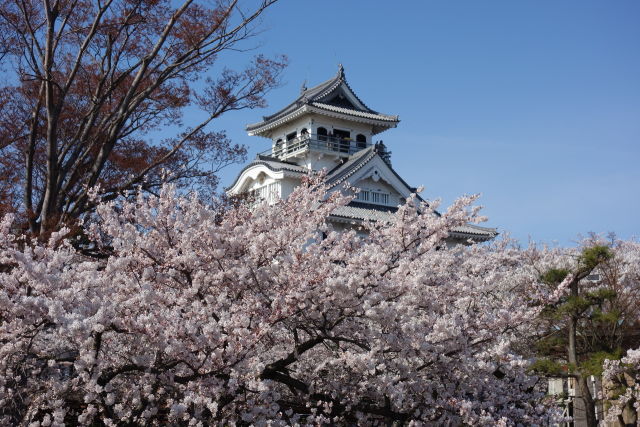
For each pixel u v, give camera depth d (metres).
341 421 10.20
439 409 9.43
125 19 16.02
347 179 35.47
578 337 17.03
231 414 8.60
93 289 7.83
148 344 8.34
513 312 9.72
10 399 7.76
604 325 16.88
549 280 15.32
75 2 15.42
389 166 36.84
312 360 10.76
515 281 18.61
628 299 18.33
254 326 8.33
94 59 17.42
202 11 15.97
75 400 8.91
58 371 8.17
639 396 14.83
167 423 8.70
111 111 17.12
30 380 8.00
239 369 7.83
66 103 17.30
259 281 8.75
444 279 9.99
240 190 40.91
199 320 8.16
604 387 16.94
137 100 16.31
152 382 7.98
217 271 9.04
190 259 8.53
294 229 9.06
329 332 9.27
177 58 16.94
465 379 9.75
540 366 14.03
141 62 16.17
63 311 6.63
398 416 9.52
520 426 10.11
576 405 17.94
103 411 7.99
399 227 9.70
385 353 9.30
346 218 30.06
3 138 16.55
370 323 9.33
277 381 10.02
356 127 46.72
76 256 11.37
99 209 9.28
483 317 9.48
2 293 6.79
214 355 7.68
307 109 43.75
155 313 7.70
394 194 37.44
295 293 8.12
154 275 8.62
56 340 8.70
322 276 8.38
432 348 8.77
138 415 8.16
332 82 47.28
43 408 8.04
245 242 9.09
